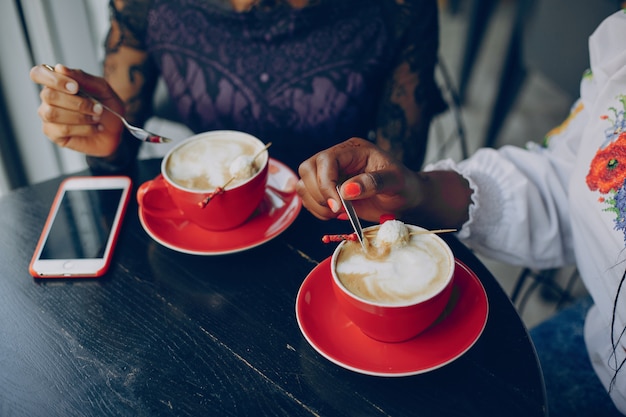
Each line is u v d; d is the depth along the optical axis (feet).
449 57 9.57
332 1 3.91
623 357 3.01
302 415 2.15
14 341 2.48
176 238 2.89
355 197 2.43
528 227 3.25
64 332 2.51
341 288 2.15
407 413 2.14
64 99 2.97
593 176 2.99
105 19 6.38
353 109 4.17
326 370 2.31
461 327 2.32
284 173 3.24
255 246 2.79
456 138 8.20
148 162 3.57
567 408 3.31
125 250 2.92
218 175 2.84
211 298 2.65
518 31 6.63
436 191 3.12
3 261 2.90
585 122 3.37
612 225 2.89
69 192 3.30
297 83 4.11
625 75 2.89
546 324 3.83
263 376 2.30
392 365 2.19
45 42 5.83
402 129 4.14
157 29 4.22
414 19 4.02
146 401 2.22
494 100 7.50
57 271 2.77
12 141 5.86
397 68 4.14
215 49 4.14
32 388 2.29
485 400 2.17
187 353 2.40
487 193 3.25
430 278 2.19
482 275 2.70
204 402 2.21
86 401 2.23
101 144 3.31
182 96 4.37
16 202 3.30
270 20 3.96
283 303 2.61
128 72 4.31
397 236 2.32
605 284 3.00
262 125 4.26
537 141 8.11
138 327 2.52
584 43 4.83
